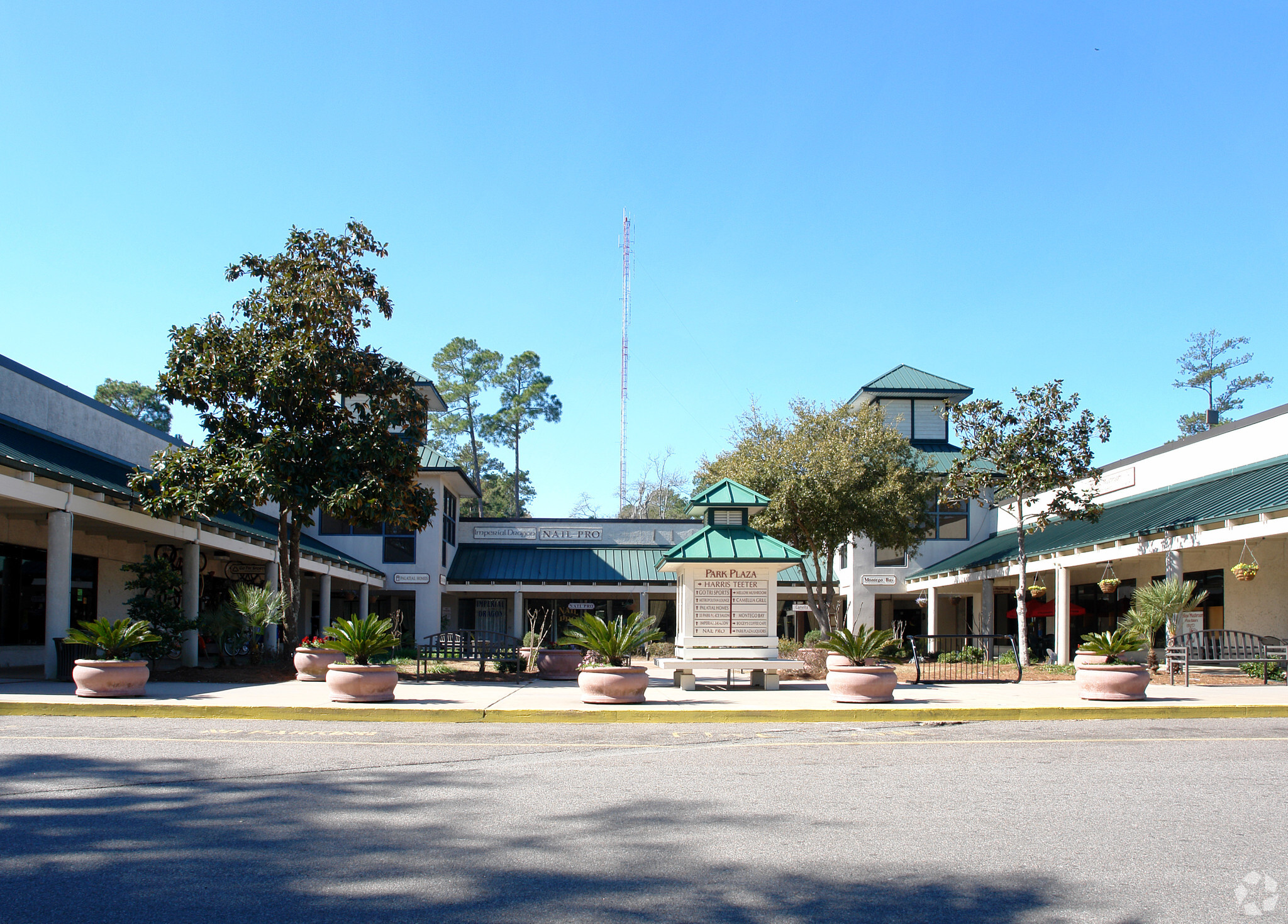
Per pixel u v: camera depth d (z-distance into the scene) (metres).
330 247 19.48
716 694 14.96
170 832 6.01
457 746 9.70
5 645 19.70
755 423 31.44
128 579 24.44
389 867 5.30
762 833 6.11
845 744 10.02
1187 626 24.31
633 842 5.86
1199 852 5.70
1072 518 23.84
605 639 13.20
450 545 38.00
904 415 38.59
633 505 70.31
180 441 27.02
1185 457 25.30
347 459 18.20
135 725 11.02
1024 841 5.94
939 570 33.44
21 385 18.62
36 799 6.89
